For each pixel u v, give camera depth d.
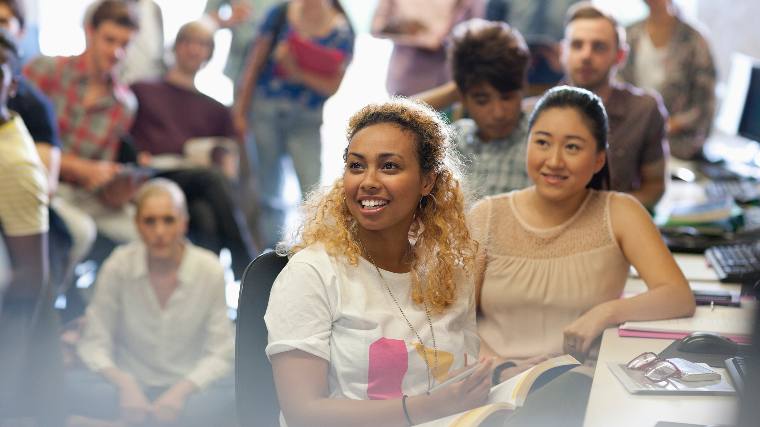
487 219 3.47
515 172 4.32
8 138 3.90
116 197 6.20
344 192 2.66
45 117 5.04
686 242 4.56
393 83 8.18
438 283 2.68
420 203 2.75
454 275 2.75
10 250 3.92
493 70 4.20
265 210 8.46
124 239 6.14
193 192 6.52
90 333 4.59
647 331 3.05
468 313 2.77
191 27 7.16
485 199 3.53
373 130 2.61
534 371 2.52
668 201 5.72
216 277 4.67
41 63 6.33
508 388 2.50
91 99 6.35
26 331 4.10
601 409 2.36
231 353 4.61
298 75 8.21
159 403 4.39
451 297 2.70
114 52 6.33
